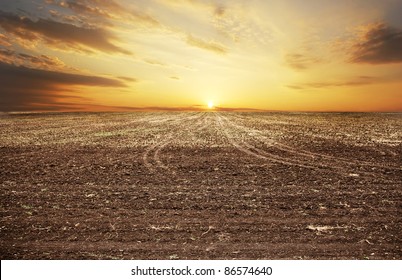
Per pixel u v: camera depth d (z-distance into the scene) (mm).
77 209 6590
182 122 33719
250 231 5559
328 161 11141
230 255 4852
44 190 7844
